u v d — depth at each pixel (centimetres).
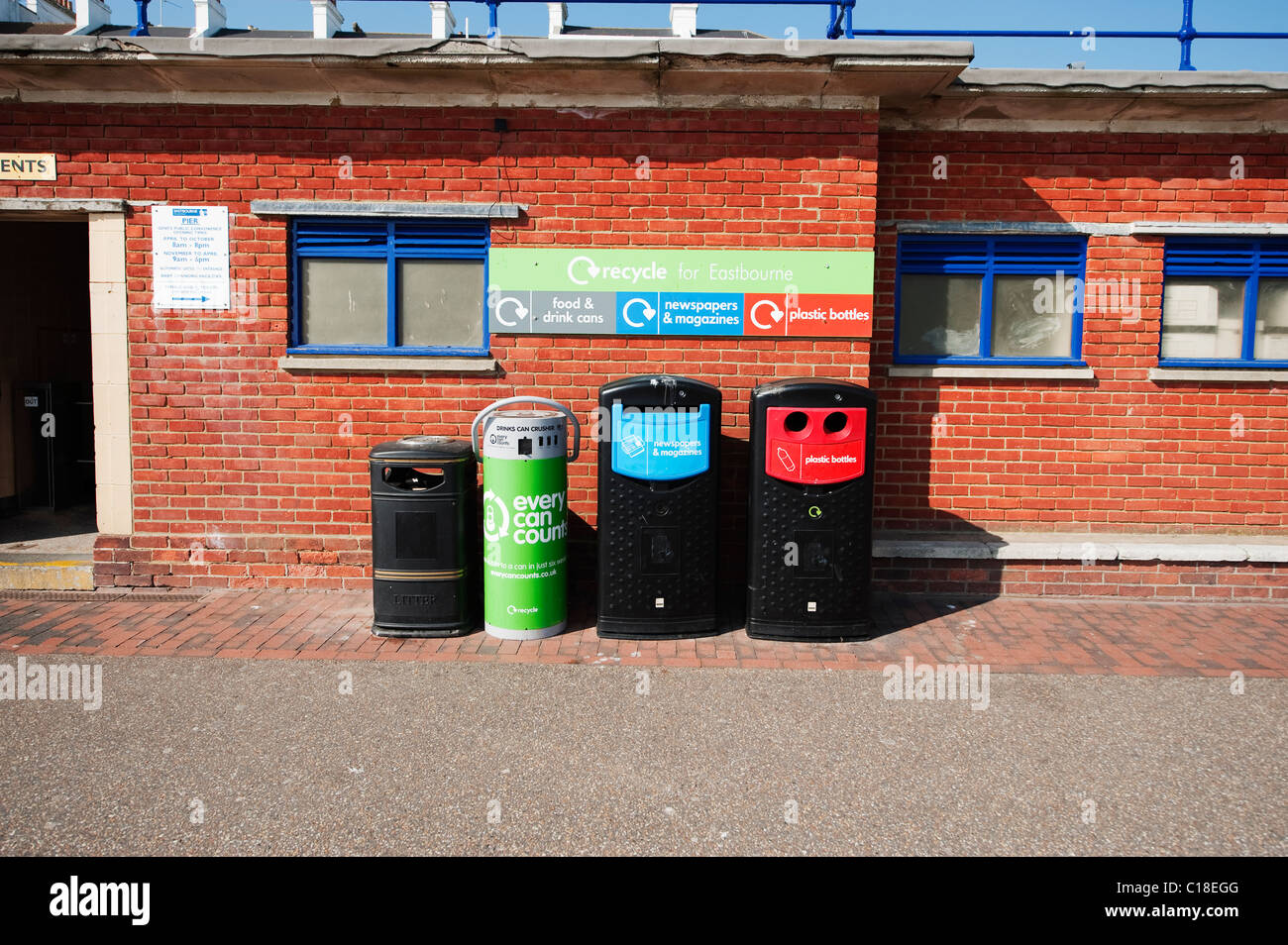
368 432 712
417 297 718
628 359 703
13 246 930
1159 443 745
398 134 694
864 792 411
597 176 694
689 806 398
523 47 632
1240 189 732
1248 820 389
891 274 737
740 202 690
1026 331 751
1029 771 432
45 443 957
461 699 514
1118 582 715
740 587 716
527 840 371
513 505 609
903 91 676
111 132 695
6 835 372
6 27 890
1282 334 751
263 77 666
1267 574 711
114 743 456
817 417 604
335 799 402
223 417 712
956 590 720
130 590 715
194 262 704
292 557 716
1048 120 729
